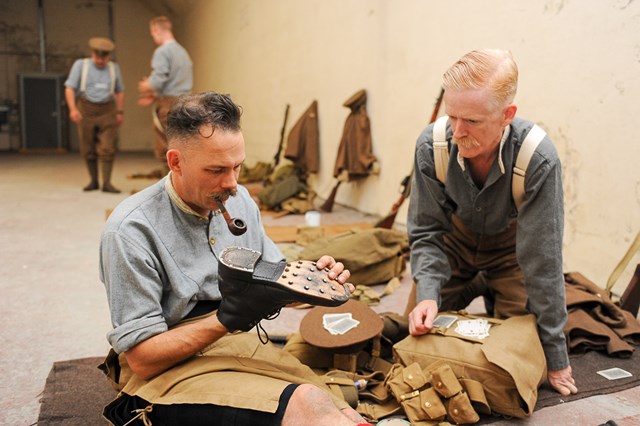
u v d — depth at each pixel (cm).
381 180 577
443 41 464
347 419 133
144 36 1609
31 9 1498
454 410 191
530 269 207
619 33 313
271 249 192
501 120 183
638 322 275
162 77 642
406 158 528
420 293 224
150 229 153
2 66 1490
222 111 145
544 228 199
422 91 498
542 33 365
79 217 566
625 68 311
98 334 276
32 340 267
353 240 355
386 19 547
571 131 348
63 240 468
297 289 142
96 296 332
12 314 300
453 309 264
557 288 205
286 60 816
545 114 367
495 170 202
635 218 310
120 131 1620
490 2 409
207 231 166
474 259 251
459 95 179
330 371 208
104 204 646
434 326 215
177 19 1570
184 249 160
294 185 634
